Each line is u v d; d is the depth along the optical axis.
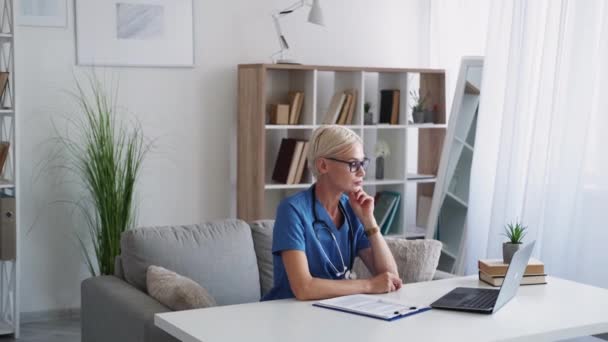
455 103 5.14
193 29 5.10
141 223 5.07
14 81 4.35
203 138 5.21
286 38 5.41
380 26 5.74
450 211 5.25
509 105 4.71
